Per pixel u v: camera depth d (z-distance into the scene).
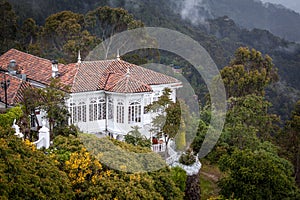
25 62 38.03
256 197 24.62
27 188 14.55
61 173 16.97
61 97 28.12
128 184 18.78
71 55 54.66
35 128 28.91
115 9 56.50
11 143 16.30
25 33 62.91
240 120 39.16
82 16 60.91
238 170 25.81
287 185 25.58
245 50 58.81
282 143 44.09
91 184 18.03
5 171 14.64
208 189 30.56
